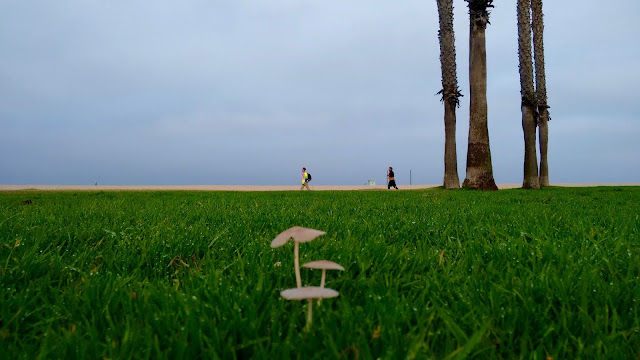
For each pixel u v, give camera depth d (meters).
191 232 4.09
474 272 2.71
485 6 18.77
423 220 5.29
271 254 3.16
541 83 27.02
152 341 1.65
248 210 6.54
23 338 1.83
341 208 7.21
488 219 5.47
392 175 30.17
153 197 11.50
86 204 8.28
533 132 22.05
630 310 2.06
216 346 1.64
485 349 1.63
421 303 2.12
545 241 3.54
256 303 2.08
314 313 1.88
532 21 26.91
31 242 3.77
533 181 21.80
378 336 1.64
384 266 2.87
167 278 2.75
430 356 1.56
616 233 4.16
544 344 1.77
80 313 2.07
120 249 3.51
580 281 2.38
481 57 18.84
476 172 18.98
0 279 2.59
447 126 22.38
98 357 1.59
